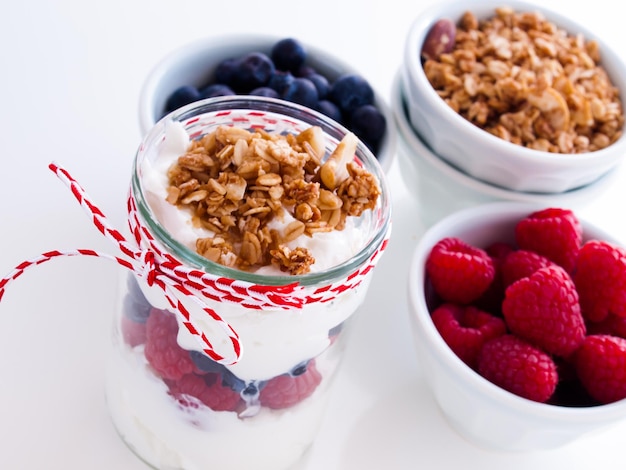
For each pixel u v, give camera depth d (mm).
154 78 394
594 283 358
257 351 280
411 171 412
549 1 553
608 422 332
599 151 388
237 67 406
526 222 373
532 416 329
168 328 284
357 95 404
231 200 281
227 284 261
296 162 287
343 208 289
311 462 344
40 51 447
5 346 350
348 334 308
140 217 272
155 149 289
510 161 380
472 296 360
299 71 419
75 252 278
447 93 407
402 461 351
